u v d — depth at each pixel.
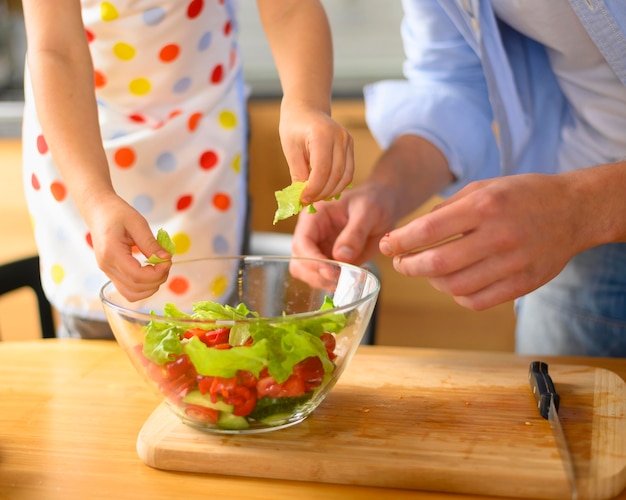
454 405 0.78
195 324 0.69
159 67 1.19
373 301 0.75
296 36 0.99
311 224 1.04
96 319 1.23
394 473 0.66
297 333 0.68
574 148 1.13
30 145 1.23
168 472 0.69
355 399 0.80
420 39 1.27
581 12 0.93
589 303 1.16
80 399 0.83
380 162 1.17
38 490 0.66
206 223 1.24
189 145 1.22
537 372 0.82
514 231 0.75
